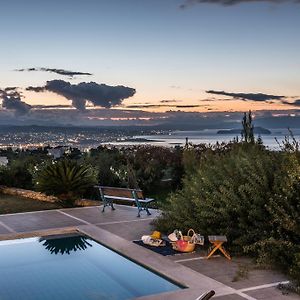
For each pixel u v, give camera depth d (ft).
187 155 40.22
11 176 55.52
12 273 23.80
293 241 23.26
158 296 18.61
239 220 25.34
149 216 37.09
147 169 52.70
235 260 24.13
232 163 29.32
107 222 34.68
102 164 52.24
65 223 34.30
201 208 27.07
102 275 22.98
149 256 24.57
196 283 20.20
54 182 43.34
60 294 20.49
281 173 25.68
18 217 37.09
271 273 21.86
